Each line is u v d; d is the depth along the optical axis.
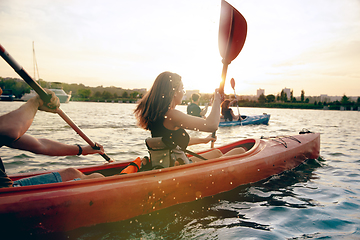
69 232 1.33
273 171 2.54
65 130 6.00
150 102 1.62
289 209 1.78
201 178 1.86
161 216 1.61
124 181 1.56
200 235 1.39
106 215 1.44
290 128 7.96
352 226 1.53
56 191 1.34
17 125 1.16
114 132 6.06
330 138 5.68
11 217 1.17
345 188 2.27
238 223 1.55
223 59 1.99
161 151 1.72
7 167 2.85
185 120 1.60
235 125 8.48
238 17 1.97
